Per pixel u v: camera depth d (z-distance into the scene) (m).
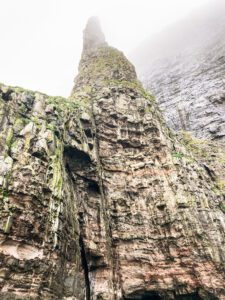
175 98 65.81
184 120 57.91
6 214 19.02
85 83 42.47
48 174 22.91
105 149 32.00
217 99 58.06
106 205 29.03
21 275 18.27
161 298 25.36
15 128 23.36
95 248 25.67
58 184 23.08
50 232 20.81
